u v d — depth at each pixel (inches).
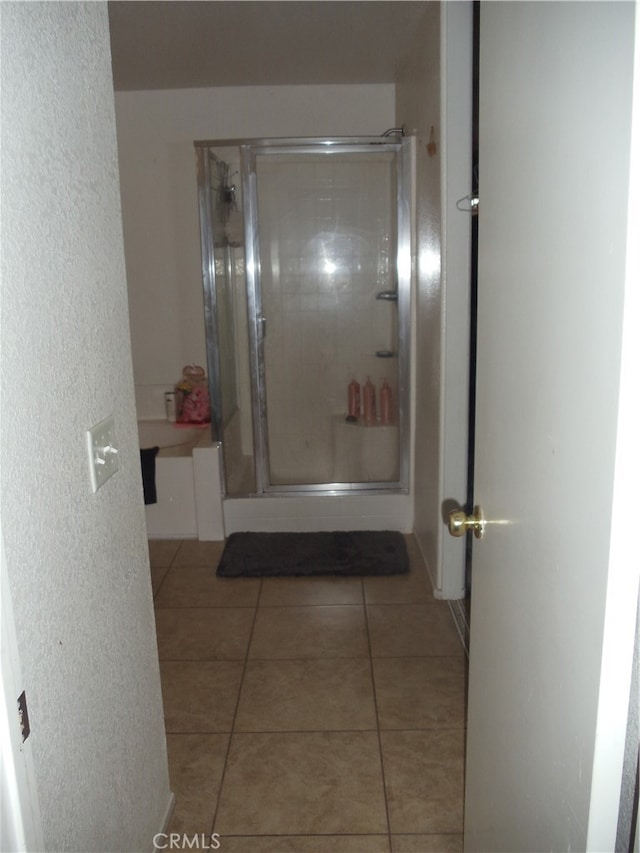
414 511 137.4
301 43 120.2
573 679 31.8
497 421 44.6
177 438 155.3
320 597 113.7
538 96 34.7
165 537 138.3
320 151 129.7
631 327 25.4
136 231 154.6
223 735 80.5
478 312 49.6
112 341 49.9
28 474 35.4
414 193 126.1
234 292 139.0
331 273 145.4
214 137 150.5
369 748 77.9
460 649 97.4
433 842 65.2
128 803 53.8
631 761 30.8
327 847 64.9
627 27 24.8
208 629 104.4
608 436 27.4
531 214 36.4
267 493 140.6
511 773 43.1
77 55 43.5
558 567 33.4
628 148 24.9
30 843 32.4
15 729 31.1
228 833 66.6
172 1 99.4
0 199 32.6
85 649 43.8
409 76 126.5
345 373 148.4
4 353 32.8
